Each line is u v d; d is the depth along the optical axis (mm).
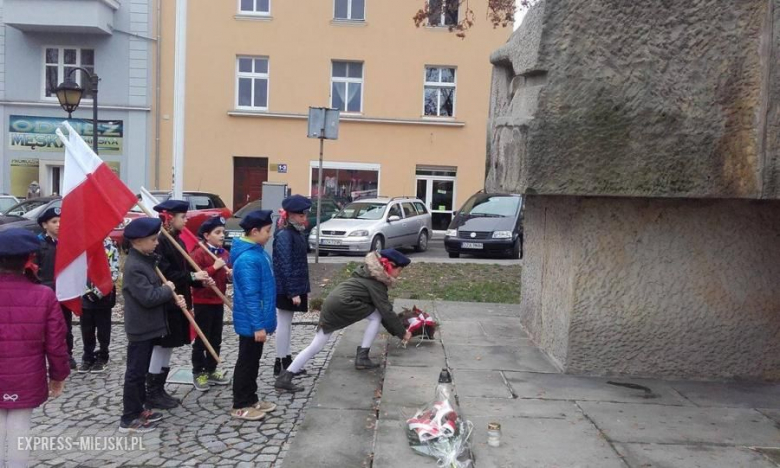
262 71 23172
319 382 5730
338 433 4477
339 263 13336
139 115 22766
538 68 4641
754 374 5461
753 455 3957
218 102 22812
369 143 23172
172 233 5500
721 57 4613
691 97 4645
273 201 10453
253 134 22938
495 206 16531
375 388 5445
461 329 7289
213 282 5516
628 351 5488
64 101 14250
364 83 23031
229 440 4617
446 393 4164
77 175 5121
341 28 22844
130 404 4766
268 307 4930
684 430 4344
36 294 3529
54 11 21422
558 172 4676
